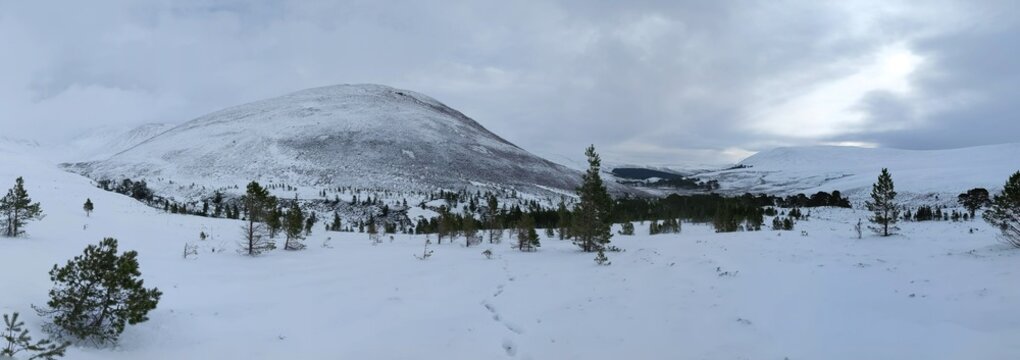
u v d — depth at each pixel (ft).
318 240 136.05
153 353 37.60
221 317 48.21
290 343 42.47
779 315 44.62
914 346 34.65
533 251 113.80
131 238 95.50
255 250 97.25
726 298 52.37
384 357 39.55
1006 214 68.39
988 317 38.40
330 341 43.34
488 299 60.13
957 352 32.63
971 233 96.73
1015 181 67.05
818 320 42.32
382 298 59.72
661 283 63.21
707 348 38.04
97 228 101.86
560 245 130.00
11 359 29.53
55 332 36.70
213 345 40.65
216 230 132.26
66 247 74.33
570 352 39.93
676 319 46.24
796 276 60.54
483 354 40.65
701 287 58.90
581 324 47.11
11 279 47.29
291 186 561.43
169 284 59.36
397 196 527.81
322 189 554.05
